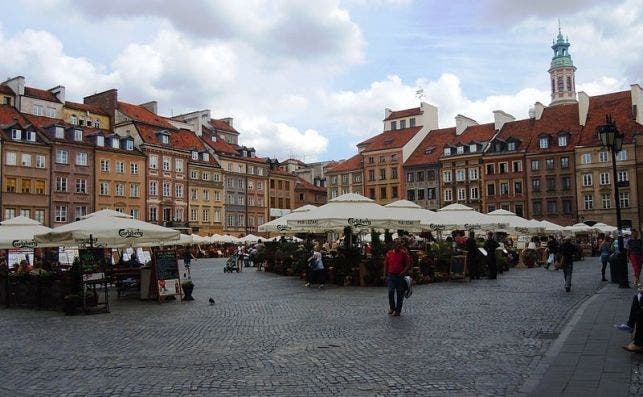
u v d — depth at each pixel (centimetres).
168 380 909
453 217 3422
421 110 10238
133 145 7950
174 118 9469
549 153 8388
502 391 804
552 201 8356
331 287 2525
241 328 1412
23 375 975
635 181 7738
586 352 1023
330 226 2706
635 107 8031
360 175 10362
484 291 2189
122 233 2073
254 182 10062
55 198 6912
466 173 9138
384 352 1082
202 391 841
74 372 985
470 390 812
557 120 8769
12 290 2106
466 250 2853
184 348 1171
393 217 2792
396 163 9869
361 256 2623
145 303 2088
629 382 823
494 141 8950
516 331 1275
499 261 3195
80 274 1859
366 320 1491
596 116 8444
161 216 8225
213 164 9156
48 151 6888
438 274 2711
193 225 8712
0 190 6419
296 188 11450
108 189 7519
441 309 1677
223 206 9331
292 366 985
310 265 2581
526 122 9050
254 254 4709
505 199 8744
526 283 2536
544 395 771
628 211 7762
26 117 7062
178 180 8544
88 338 1339
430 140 10012
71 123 7675
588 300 1794
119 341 1283
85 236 2022
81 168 7225
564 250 2156
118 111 8294
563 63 14138
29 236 2595
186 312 1778
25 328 1538
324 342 1195
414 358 1025
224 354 1099
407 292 1573
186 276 3634
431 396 789
